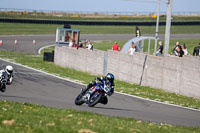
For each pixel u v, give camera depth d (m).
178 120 46.03
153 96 71.12
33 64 118.19
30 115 33.06
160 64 84.19
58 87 75.38
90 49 115.56
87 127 27.56
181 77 77.56
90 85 46.66
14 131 22.64
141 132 28.39
